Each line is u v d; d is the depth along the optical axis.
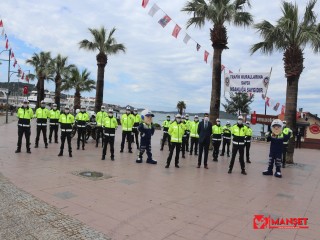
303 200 7.44
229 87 17.53
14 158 10.55
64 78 39.81
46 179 7.84
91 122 17.45
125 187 7.53
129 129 13.97
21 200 6.10
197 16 17.33
